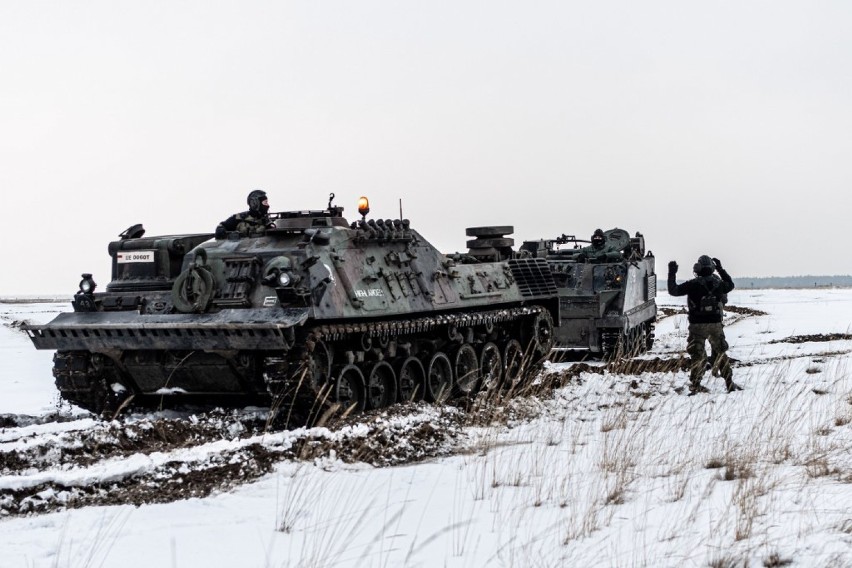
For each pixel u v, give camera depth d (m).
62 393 18.75
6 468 12.45
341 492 11.09
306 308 16.61
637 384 21.08
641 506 10.24
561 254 33.69
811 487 10.69
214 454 12.52
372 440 13.77
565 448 13.76
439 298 20.64
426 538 9.20
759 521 9.29
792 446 13.06
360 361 18.02
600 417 17.09
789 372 22.22
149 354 17.81
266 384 16.42
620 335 30.98
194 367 17.48
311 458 12.80
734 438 13.79
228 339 16.50
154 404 19.27
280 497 10.80
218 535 9.30
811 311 54.12
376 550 8.80
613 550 8.66
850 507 9.70
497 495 10.85
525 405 17.86
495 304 23.38
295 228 18.31
